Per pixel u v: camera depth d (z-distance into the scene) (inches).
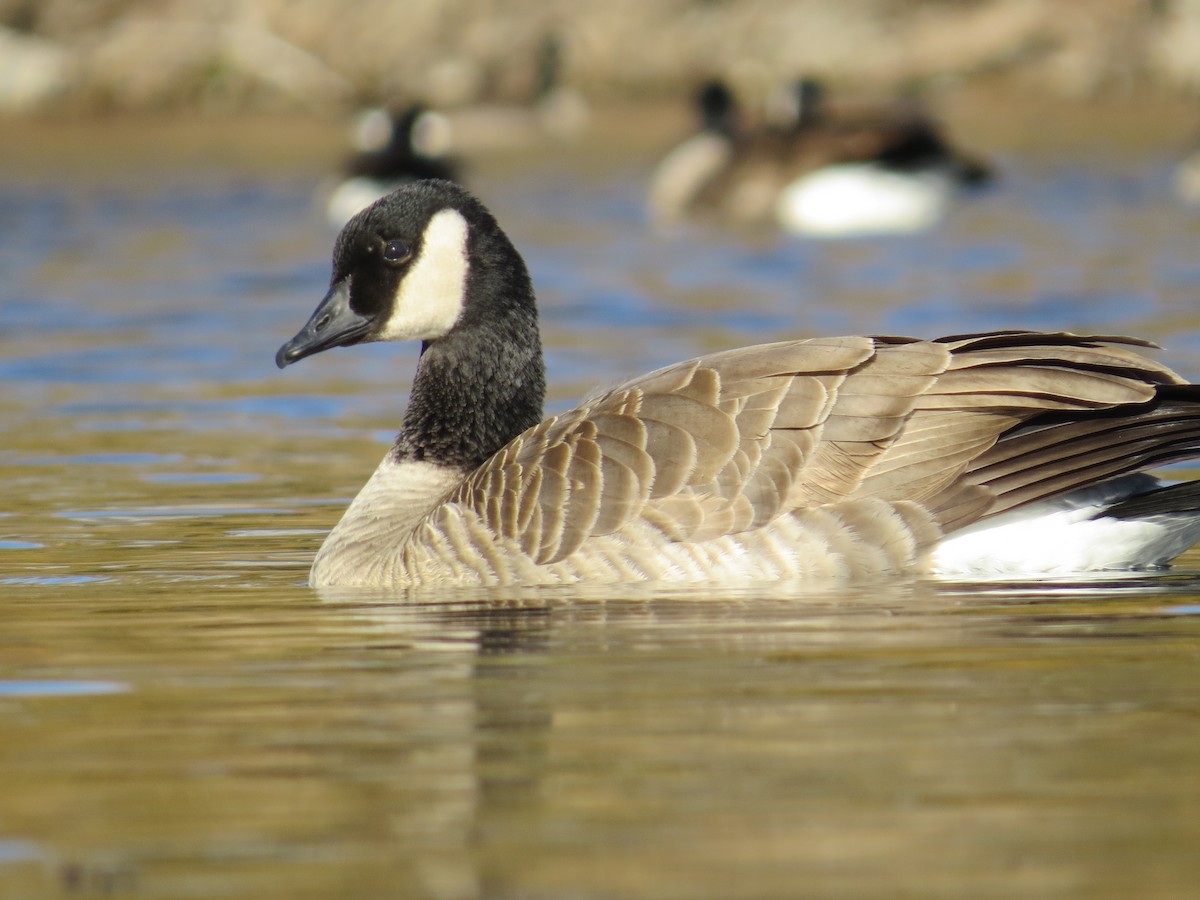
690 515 480.7
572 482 493.0
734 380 493.4
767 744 340.5
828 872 278.4
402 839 295.6
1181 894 268.7
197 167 2196.1
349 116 2524.6
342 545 531.2
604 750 338.6
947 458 477.7
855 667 394.6
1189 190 1822.1
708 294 1259.2
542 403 568.1
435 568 499.5
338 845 293.4
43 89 2534.5
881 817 301.4
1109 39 2571.4
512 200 1943.9
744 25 2596.0
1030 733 344.8
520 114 2546.8
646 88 2593.5
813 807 306.5
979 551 479.5
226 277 1396.4
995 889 271.3
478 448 557.3
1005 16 2598.4
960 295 1202.0
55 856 291.3
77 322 1175.6
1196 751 332.8
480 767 330.0
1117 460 470.9
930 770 324.5
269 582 516.4
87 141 2422.5
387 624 450.3
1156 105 2529.5
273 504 652.7
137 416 862.5
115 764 335.6
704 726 352.5
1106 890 270.4
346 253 567.2
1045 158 2158.0
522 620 448.1
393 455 561.9
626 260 1497.3
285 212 1860.2
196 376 986.1
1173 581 475.5
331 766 332.5
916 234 1717.5
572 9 2593.5
